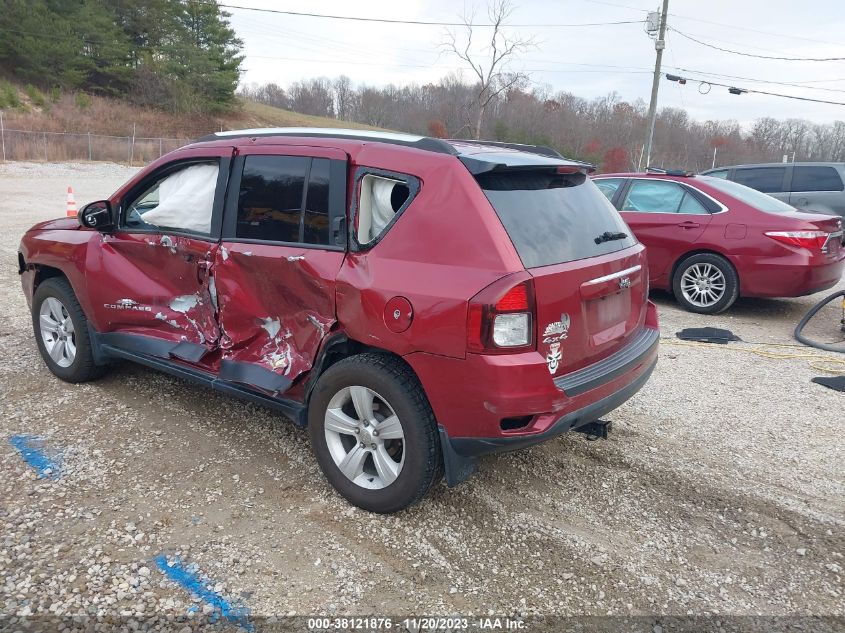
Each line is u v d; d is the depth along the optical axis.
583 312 3.23
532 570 3.04
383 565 3.03
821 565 3.14
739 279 7.55
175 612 2.68
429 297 2.98
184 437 4.15
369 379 3.21
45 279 5.12
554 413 3.01
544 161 3.44
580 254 3.32
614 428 4.54
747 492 3.74
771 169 11.99
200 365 4.03
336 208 3.41
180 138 46.19
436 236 3.07
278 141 3.75
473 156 3.19
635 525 3.42
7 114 40.06
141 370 5.22
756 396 5.21
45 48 49.56
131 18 57.91
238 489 3.59
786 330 7.24
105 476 3.66
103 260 4.41
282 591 2.83
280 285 3.55
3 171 28.12
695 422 4.69
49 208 16.61
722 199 7.69
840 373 5.78
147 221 4.26
